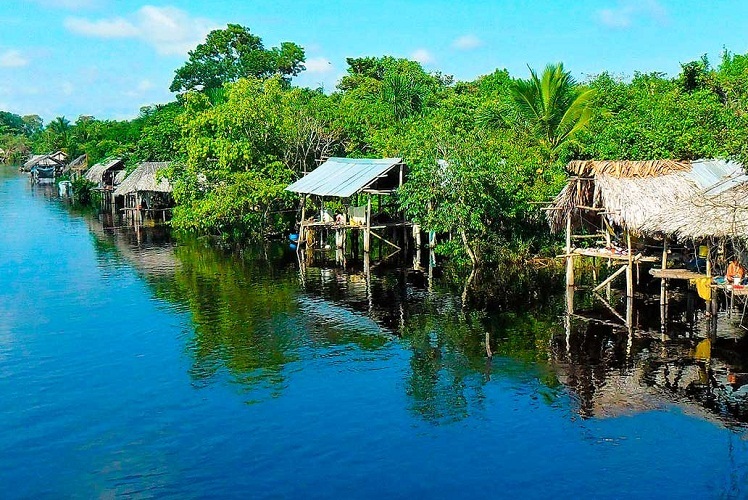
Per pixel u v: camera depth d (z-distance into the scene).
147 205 58.16
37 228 50.38
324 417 15.88
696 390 16.92
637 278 27.84
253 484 13.08
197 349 20.92
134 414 16.20
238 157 42.06
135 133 76.75
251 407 16.50
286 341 21.64
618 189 23.62
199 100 46.47
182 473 13.52
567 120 38.19
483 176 32.31
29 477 13.46
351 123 47.22
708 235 19.55
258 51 79.50
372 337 21.98
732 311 23.38
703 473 13.12
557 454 13.92
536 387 17.38
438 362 19.47
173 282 30.84
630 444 14.27
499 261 33.56
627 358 19.28
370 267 34.19
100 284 30.38
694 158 33.03
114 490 12.95
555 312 24.42
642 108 38.97
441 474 13.27
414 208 33.25
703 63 41.34
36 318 24.50
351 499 12.52
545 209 28.03
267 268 34.28
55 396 17.30
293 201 44.72
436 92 55.00
